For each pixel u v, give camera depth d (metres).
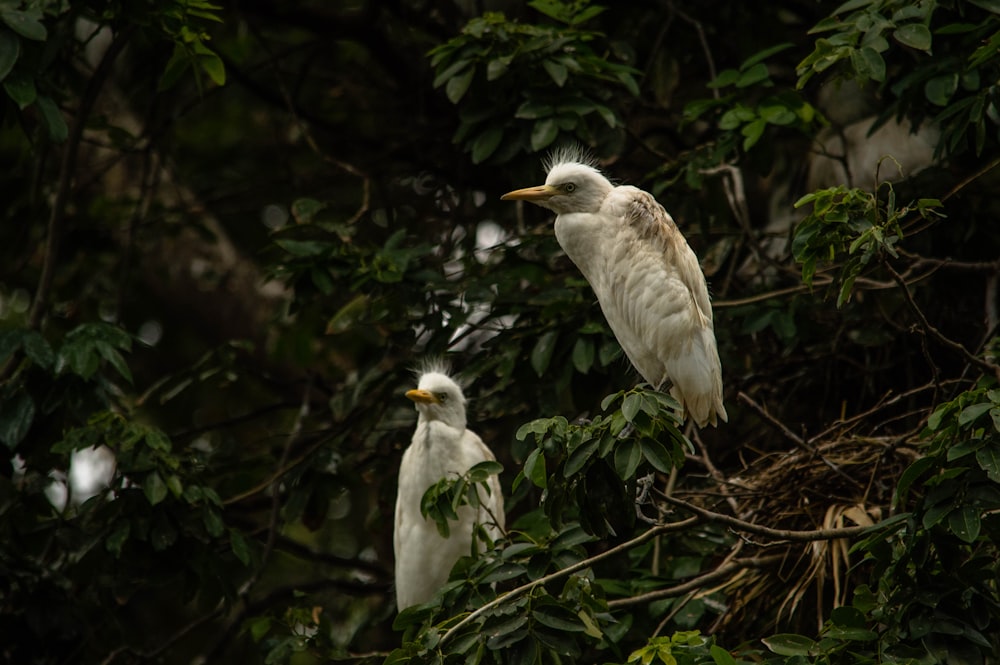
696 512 7.67
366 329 12.11
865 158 13.30
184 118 17.50
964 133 9.49
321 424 14.16
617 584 9.79
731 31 13.49
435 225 14.14
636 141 12.24
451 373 12.28
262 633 10.37
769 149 11.19
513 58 10.76
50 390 10.41
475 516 10.18
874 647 7.64
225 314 16.77
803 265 7.91
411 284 11.30
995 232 11.34
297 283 11.34
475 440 10.59
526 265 11.55
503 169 12.48
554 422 7.13
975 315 11.65
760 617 9.55
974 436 7.31
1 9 9.38
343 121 16.19
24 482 10.97
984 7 9.27
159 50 14.11
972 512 7.08
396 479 12.17
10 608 10.53
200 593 10.49
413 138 14.18
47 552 11.03
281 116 16.95
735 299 11.40
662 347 8.48
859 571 9.12
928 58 10.34
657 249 8.66
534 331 10.90
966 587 7.38
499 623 7.64
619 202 8.87
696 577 9.54
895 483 9.47
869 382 11.52
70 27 10.65
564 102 10.68
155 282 16.73
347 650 10.37
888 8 9.20
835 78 9.30
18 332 10.29
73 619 10.61
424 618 8.24
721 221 12.27
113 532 10.07
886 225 7.31
